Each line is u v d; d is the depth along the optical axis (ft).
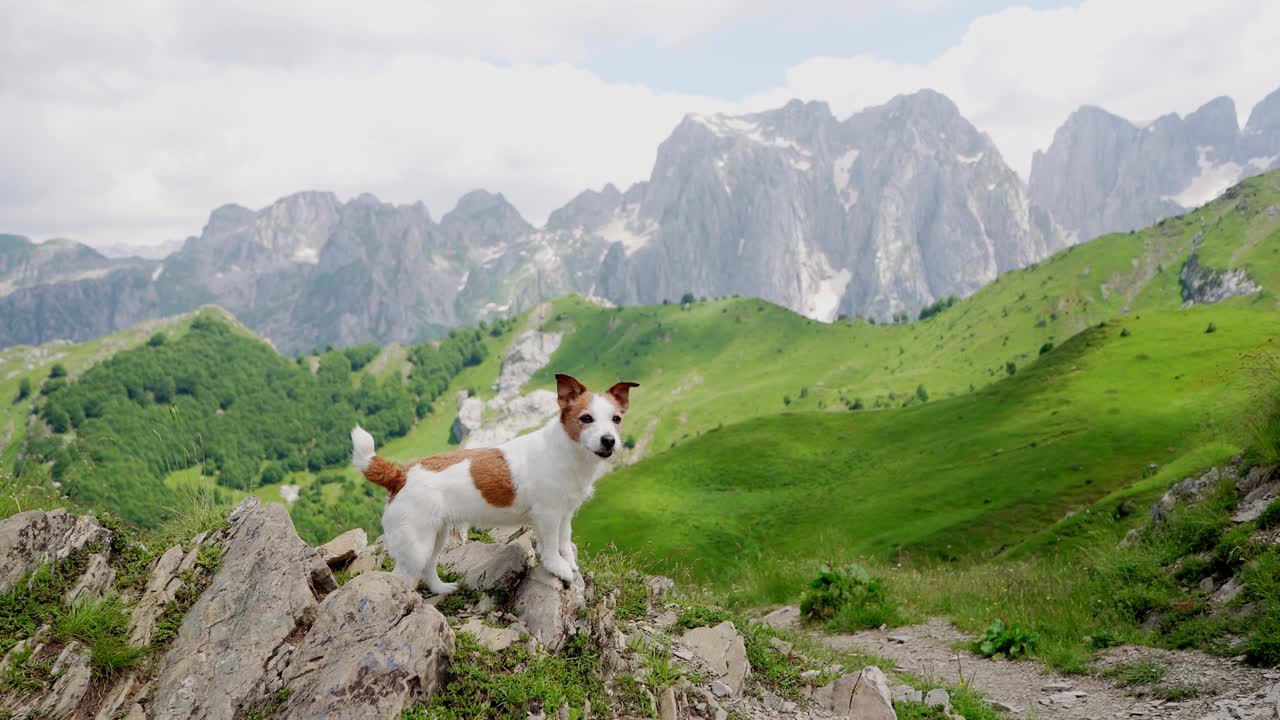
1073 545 19.72
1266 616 6.71
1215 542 8.18
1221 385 48.37
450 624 4.90
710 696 5.15
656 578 6.95
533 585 5.17
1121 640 7.74
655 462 71.31
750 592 13.83
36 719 4.03
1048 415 54.90
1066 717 6.47
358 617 4.27
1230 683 6.18
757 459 67.21
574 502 5.12
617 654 5.08
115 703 4.20
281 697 4.13
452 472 4.92
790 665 6.29
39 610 4.40
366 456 4.90
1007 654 8.36
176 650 4.42
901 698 6.46
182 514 5.51
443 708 4.11
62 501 5.84
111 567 4.82
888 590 11.80
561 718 4.35
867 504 48.78
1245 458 8.92
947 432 62.54
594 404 4.95
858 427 72.18
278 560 4.76
